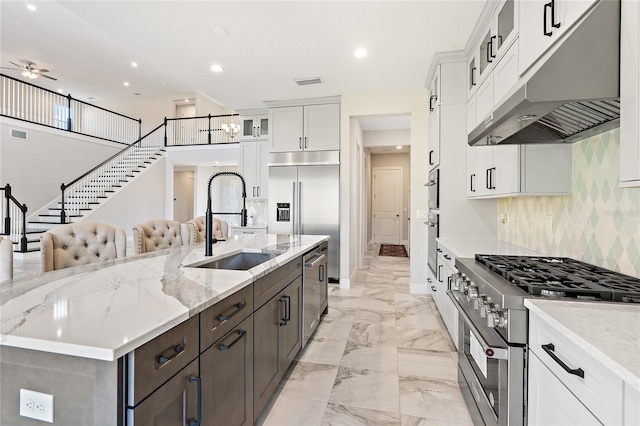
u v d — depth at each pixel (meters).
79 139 8.32
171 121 10.48
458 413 1.90
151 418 0.92
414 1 2.56
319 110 4.95
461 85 3.47
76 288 1.31
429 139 4.22
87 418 0.84
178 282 1.42
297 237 3.39
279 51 3.40
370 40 3.17
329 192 4.89
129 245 7.96
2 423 0.91
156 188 9.46
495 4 2.51
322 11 2.69
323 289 3.35
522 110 1.43
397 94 4.48
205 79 4.20
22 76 9.22
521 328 1.29
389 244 9.78
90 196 8.09
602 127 1.71
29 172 7.14
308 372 2.36
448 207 3.50
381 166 9.92
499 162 2.50
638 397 0.72
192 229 3.12
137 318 0.98
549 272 1.64
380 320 3.41
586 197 1.95
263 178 5.97
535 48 1.84
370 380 2.26
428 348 2.75
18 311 1.03
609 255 1.74
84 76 9.27
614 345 0.84
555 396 1.08
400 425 1.80
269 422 1.82
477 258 2.12
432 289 3.83
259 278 1.71
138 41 3.20
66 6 2.64
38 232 6.57
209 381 1.23
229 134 9.87
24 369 0.89
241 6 2.63
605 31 1.24
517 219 2.90
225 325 1.35
